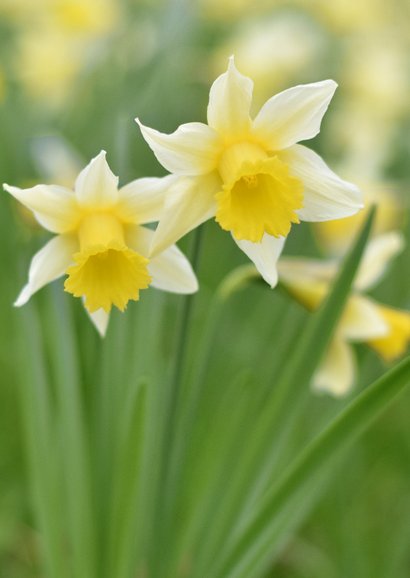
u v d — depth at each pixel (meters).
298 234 0.94
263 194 0.56
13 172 0.94
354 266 0.59
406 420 0.79
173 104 1.13
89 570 0.64
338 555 0.73
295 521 0.64
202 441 0.72
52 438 0.67
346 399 0.66
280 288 0.64
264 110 0.55
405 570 0.77
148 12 1.26
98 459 0.64
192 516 0.68
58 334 0.63
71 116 1.08
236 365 0.78
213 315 0.63
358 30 1.51
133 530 0.63
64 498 0.70
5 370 0.84
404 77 1.28
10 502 0.79
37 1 1.55
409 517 0.72
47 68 1.24
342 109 1.24
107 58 1.05
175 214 0.55
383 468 0.83
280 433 0.62
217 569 0.61
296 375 0.61
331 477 0.68
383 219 0.87
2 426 0.83
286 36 1.26
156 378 0.69
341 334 0.65
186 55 1.17
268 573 0.77
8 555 0.79
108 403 0.64
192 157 0.55
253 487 0.63
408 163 1.13
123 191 0.56
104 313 0.57
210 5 1.56
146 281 0.56
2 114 0.97
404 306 0.79
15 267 0.78
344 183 0.55
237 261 0.89
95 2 1.37
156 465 0.68
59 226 0.56
